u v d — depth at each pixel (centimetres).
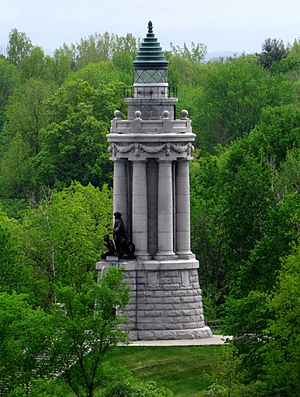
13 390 12425
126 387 12762
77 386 12850
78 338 12781
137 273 15275
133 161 15275
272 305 13112
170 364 14375
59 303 13512
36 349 12756
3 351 12675
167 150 15250
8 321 12775
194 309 15375
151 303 15262
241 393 12938
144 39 15512
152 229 15388
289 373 12788
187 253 15450
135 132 15275
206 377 13588
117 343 13800
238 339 13525
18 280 15600
